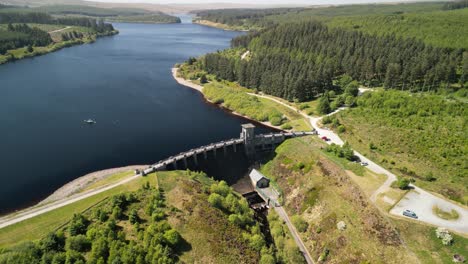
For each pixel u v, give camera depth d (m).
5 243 79.00
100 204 92.94
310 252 90.94
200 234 85.94
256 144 144.38
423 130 130.75
